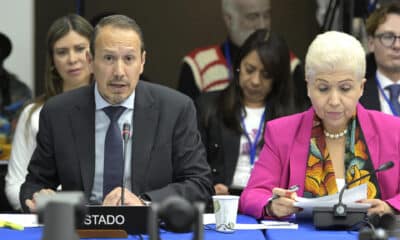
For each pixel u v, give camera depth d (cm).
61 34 800
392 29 855
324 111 609
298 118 659
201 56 1070
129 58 623
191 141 668
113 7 1082
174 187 636
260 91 866
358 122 634
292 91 877
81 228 539
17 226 564
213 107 875
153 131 653
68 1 1092
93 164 640
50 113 660
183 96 683
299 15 1068
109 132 642
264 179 652
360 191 571
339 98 601
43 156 661
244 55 867
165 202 372
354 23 979
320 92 609
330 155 636
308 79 617
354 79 602
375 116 639
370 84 870
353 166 624
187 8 1078
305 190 629
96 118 650
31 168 668
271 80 864
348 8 953
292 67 1014
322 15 1061
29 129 787
